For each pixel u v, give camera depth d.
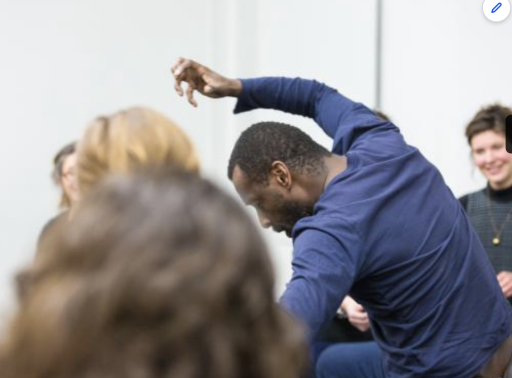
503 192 2.60
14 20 4.31
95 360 0.51
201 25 4.76
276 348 0.56
